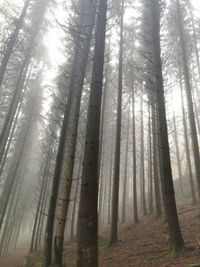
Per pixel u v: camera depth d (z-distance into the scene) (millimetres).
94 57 6812
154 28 11086
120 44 17109
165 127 9812
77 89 12742
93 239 5133
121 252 11820
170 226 8977
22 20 14258
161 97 10203
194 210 16359
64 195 10414
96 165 5711
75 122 11375
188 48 19594
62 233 10039
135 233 14844
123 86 22203
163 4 11625
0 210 26000
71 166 10773
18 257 26953
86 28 10734
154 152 19031
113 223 13961
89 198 5402
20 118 27250
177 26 17594
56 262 9656
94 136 5934
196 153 15000
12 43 13812
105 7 7371
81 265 4965
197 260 7477
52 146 24219
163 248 10297
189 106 15883
